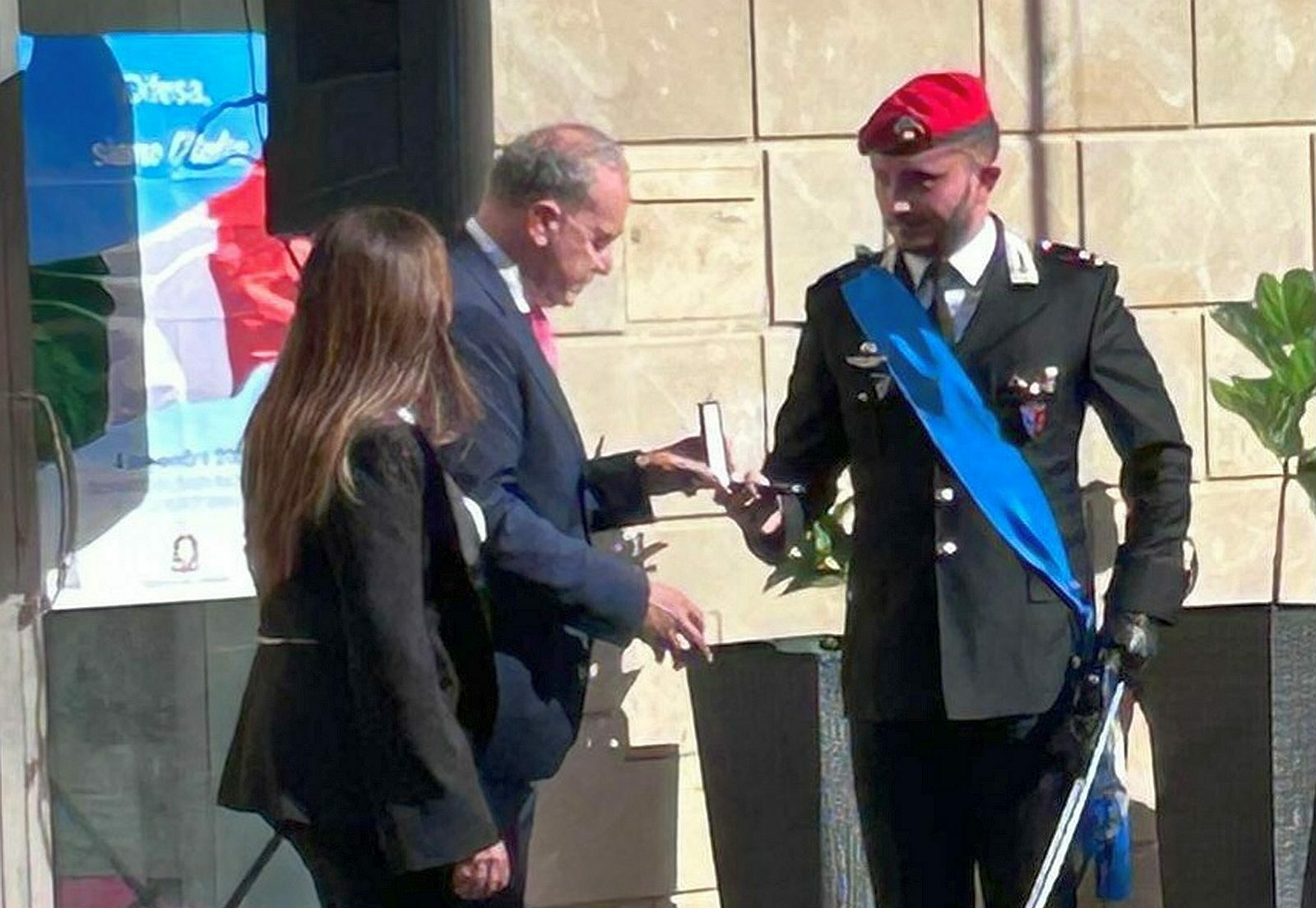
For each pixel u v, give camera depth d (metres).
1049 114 8.48
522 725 6.23
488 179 6.54
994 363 6.73
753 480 6.90
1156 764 7.79
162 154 7.57
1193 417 8.64
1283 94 8.68
